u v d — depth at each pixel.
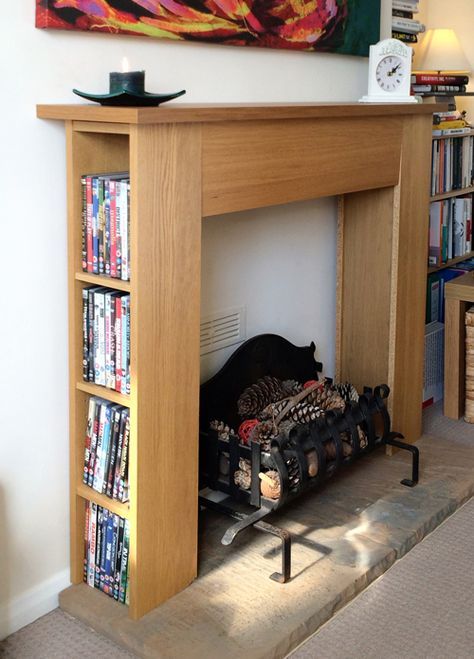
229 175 1.95
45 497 2.00
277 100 2.47
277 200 2.12
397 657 1.89
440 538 2.39
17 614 1.97
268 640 1.87
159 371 1.87
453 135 3.49
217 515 2.41
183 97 2.16
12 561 1.95
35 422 1.94
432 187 3.44
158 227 1.79
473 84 3.91
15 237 1.82
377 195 2.73
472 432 3.12
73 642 1.94
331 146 2.29
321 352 2.95
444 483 2.63
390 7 2.89
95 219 1.86
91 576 2.08
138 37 2.00
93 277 1.87
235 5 2.21
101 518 2.02
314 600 2.02
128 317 1.84
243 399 2.49
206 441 2.31
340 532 2.33
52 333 1.94
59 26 1.78
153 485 1.92
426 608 2.06
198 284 1.92
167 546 1.99
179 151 1.80
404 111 2.52
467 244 3.80
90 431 1.99
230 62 2.28
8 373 1.86
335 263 2.92
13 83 1.75
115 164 1.94
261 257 2.61
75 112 1.74
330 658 1.88
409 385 2.89
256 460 2.15
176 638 1.88
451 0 3.88
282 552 2.09
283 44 2.39
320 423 2.29
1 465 1.89
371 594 2.12
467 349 3.16
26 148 1.80
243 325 2.59
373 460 2.78
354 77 2.79
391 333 2.79
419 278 2.85
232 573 2.13
